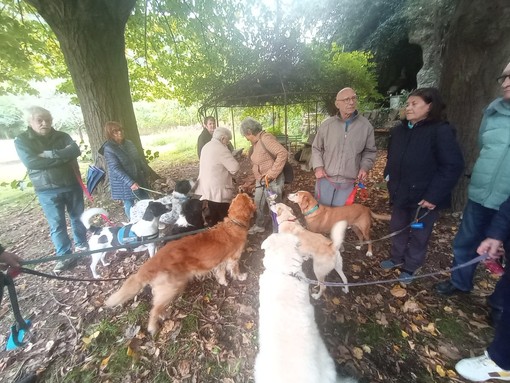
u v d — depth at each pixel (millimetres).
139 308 2543
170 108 22562
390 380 1875
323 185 3234
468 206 2234
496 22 3186
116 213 4766
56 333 2338
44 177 2943
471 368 1811
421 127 2262
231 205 2895
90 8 4387
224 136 3178
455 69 3680
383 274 2926
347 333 2244
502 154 1882
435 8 8641
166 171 8281
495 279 2682
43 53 6605
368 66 10289
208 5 7066
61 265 3168
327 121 3035
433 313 2355
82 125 19234
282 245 2078
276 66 8109
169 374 1973
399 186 2516
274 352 1567
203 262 2502
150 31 7742
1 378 1971
